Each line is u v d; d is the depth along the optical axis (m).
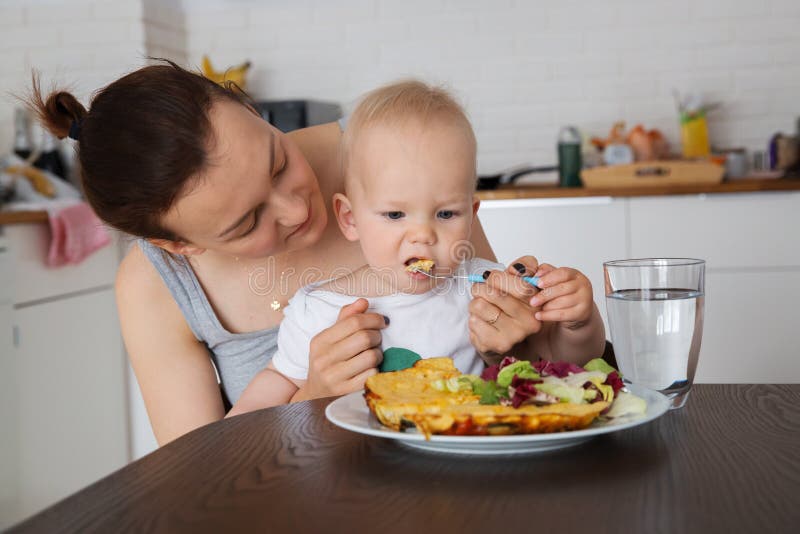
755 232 2.95
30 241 2.66
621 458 0.73
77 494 0.69
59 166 3.16
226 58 3.74
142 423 3.18
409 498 0.65
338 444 0.80
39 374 2.66
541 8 3.56
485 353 1.19
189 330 1.35
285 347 1.27
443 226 1.21
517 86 3.61
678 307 0.87
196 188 0.99
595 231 3.03
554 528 0.58
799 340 2.96
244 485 0.69
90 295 2.95
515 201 3.05
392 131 1.18
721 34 3.47
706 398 0.93
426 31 3.64
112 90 1.03
